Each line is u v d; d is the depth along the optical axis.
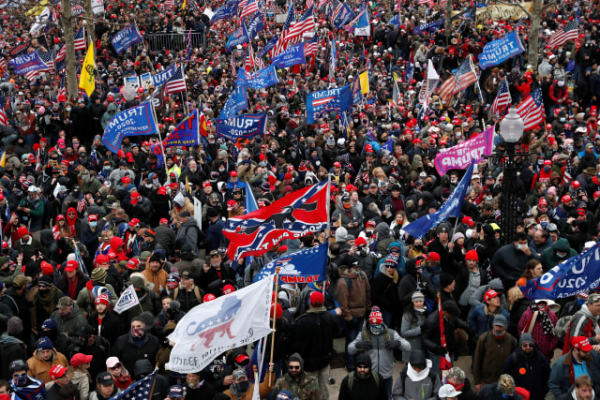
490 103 26.39
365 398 8.28
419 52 31.42
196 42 39.91
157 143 18.67
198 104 26.11
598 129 19.98
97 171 19.05
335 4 38.47
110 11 41.19
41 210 16.69
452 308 9.71
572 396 8.26
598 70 26.50
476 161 15.62
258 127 19.48
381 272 10.90
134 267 11.76
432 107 24.30
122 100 25.72
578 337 8.47
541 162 17.77
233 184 16.45
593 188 16.58
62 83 27.19
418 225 12.39
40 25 40.53
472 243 12.38
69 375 8.85
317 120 21.59
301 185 15.73
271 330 8.41
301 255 9.99
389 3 43.75
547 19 38.44
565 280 9.88
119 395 7.71
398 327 11.22
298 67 31.72
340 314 10.41
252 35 36.00
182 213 13.59
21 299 10.64
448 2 33.41
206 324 8.32
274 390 8.34
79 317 10.09
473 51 29.97
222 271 11.66
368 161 17.36
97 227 14.34
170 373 8.90
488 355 9.52
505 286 11.40
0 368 9.35
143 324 9.49
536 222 13.04
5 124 21.59
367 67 30.14
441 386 8.41
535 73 26.41
